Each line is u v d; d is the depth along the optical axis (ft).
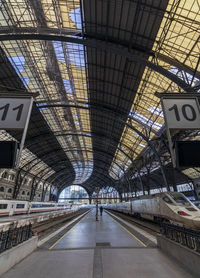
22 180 140.97
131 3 43.01
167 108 16.67
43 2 52.54
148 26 46.91
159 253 20.99
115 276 14.79
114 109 87.71
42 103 94.02
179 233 19.19
